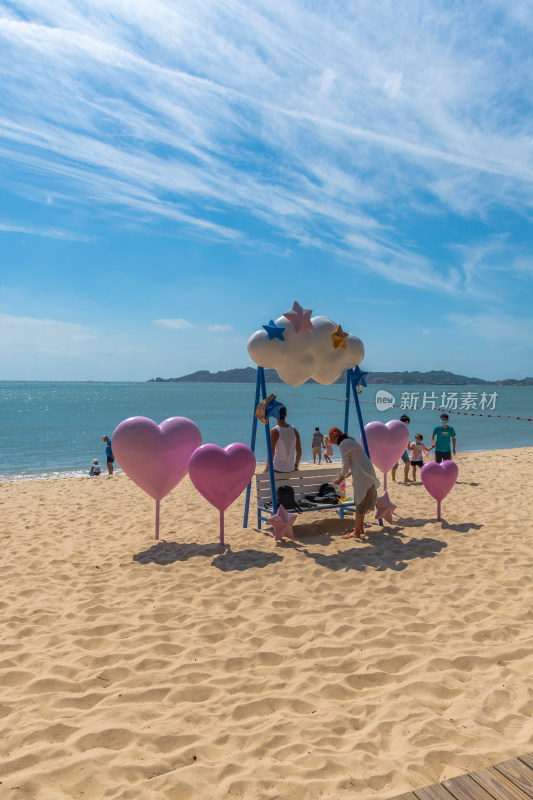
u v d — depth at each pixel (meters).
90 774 2.56
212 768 2.60
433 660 3.61
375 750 2.73
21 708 3.19
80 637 4.16
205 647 3.95
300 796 2.40
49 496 11.12
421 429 35.41
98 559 6.32
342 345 7.58
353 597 4.86
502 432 33.38
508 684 3.30
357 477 6.82
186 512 9.13
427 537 6.84
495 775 2.40
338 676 3.49
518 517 7.75
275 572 5.63
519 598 4.74
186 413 53.56
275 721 2.99
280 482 7.73
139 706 3.18
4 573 5.86
